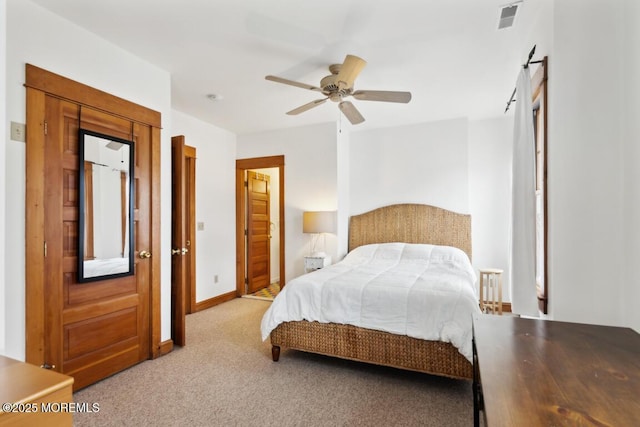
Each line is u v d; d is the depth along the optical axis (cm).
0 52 119
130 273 251
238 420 188
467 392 219
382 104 373
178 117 391
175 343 301
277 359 268
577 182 175
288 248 465
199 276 421
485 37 234
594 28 169
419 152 452
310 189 452
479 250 430
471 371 210
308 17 209
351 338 244
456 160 432
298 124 447
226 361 268
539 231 265
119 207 243
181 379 237
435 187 443
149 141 270
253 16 208
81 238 217
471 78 302
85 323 223
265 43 241
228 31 225
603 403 73
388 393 218
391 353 232
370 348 238
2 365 99
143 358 264
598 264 168
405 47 247
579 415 69
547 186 208
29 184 192
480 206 431
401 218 453
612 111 164
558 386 81
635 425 65
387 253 411
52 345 203
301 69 283
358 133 488
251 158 486
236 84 312
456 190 432
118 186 243
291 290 267
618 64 162
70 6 198
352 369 255
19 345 187
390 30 224
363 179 484
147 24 217
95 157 228
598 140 168
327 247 441
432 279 271
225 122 435
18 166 188
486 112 402
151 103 271
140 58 262
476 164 434
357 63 227
